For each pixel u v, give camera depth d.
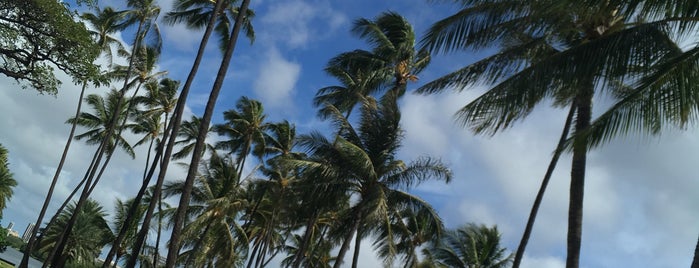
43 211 26.61
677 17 8.81
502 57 11.84
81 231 47.50
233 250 31.06
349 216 22.28
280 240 42.75
